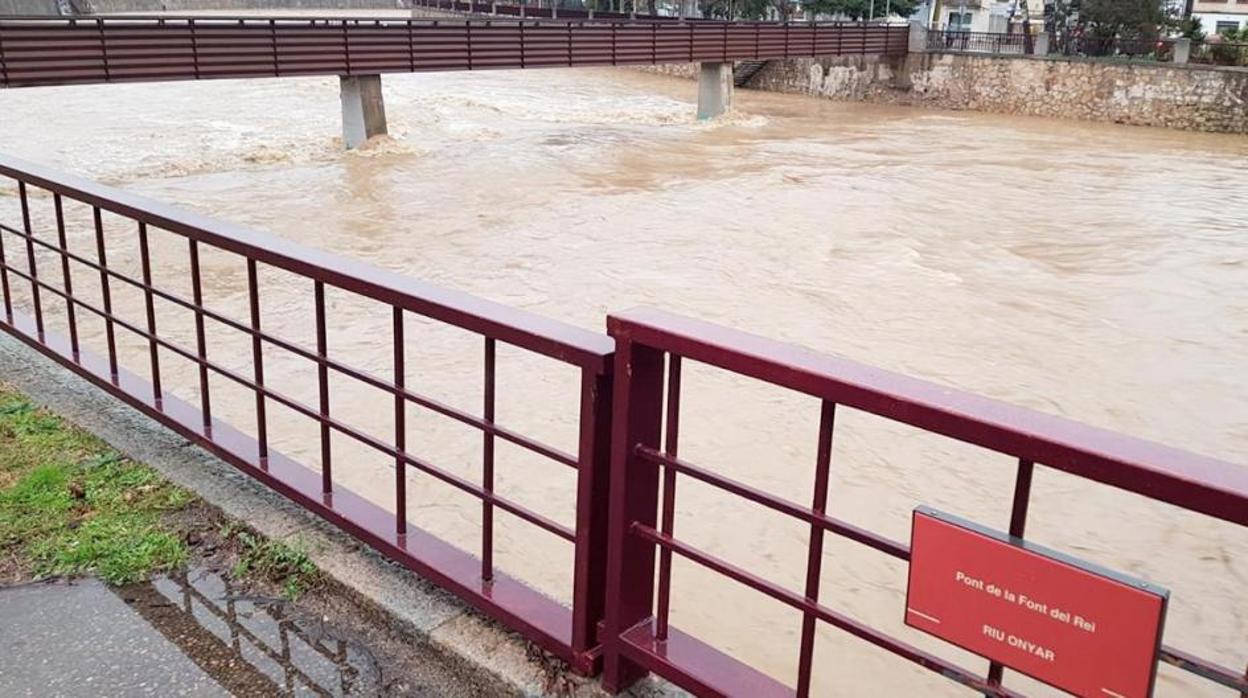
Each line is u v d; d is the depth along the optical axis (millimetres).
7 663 2469
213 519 3156
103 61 15016
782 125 27312
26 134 21203
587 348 2064
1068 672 1517
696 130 25672
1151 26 31672
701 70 27766
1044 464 1495
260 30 16984
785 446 6758
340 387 7551
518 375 7953
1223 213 16156
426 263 11969
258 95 30344
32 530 3055
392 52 19141
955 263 12477
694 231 13828
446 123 25125
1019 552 1532
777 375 1792
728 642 4539
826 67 35469
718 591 4957
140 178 16828
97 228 3734
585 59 22688
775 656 4453
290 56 17547
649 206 15656
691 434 6887
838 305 10453
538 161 19953
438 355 8391
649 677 2338
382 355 8398
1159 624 1415
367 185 16875
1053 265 12617
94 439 3709
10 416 3877
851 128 26891
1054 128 27500
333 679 2445
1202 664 1413
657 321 1986
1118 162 21453
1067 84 29453
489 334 2266
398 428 2652
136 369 7762
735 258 12305
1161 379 8719
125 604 2725
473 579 2570
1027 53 31250
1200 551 5660
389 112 26391
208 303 9852
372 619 2670
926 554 1645
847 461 6586
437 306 2361
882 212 15445
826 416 1758
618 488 2105
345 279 2598
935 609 1651
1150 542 5746
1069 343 9586
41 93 29328
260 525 3070
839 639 4617
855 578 5172
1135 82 28078
